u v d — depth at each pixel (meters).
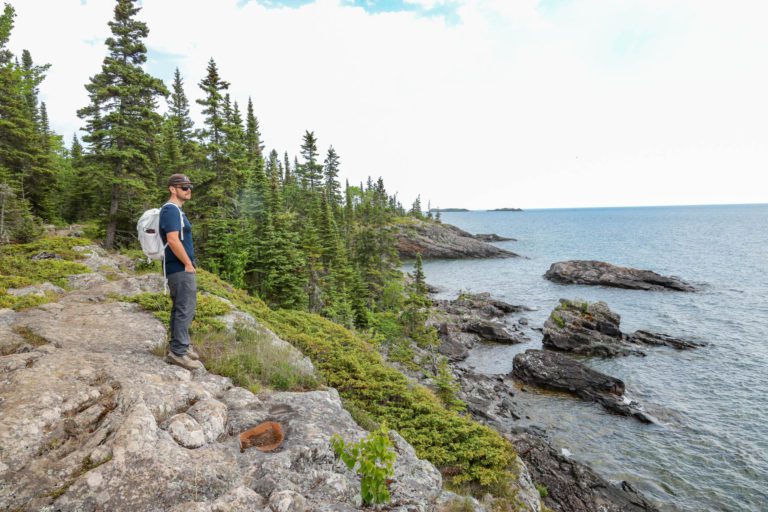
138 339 5.92
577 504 13.91
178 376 5.10
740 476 16.86
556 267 71.94
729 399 24.14
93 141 24.41
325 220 45.38
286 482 3.63
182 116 44.75
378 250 62.44
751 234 157.62
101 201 28.59
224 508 3.01
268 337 8.62
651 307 49.12
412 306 39.19
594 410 23.28
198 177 29.31
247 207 35.16
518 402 24.42
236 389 5.45
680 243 129.88
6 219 21.41
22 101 33.59
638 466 17.55
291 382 6.76
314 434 4.55
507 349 35.75
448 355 33.34
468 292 58.38
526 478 9.34
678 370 28.98
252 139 53.97
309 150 65.00
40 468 2.97
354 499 3.90
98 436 3.43
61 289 9.39
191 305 5.41
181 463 3.33
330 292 35.53
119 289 9.30
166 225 4.84
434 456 8.73
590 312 38.38
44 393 3.78
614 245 129.50
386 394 10.73
